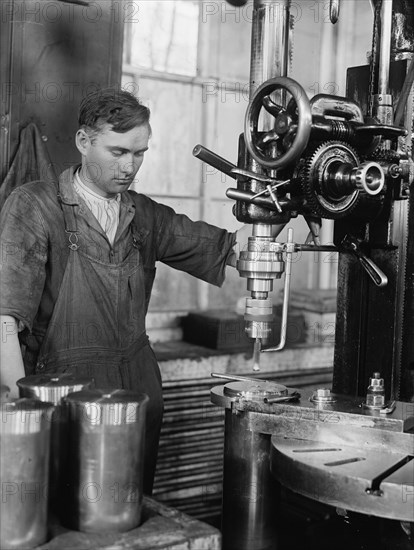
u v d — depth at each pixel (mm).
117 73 2496
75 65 2406
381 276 1748
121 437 1265
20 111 2324
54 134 2396
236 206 1694
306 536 1930
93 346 1964
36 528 1220
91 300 1947
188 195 3564
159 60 3381
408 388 1850
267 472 1593
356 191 1645
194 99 3520
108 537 1261
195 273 2232
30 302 1832
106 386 1969
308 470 1359
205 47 3514
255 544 1608
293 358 3406
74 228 1917
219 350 3236
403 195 1750
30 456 1205
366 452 1445
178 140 3498
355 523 1745
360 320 1891
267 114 1668
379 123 1706
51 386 1387
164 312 3457
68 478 1298
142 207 2125
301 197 1657
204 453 3086
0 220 1888
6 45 2283
